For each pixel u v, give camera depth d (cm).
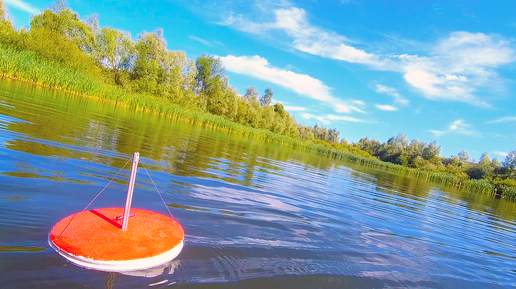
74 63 2736
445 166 4419
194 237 264
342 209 528
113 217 237
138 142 761
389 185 1271
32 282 162
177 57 3822
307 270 250
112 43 3609
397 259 327
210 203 380
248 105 4969
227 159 864
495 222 837
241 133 3178
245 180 597
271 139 3522
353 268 275
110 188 352
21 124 603
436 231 525
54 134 587
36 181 314
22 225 220
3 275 162
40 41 2570
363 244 353
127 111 1905
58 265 180
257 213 382
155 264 200
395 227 482
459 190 2114
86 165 423
